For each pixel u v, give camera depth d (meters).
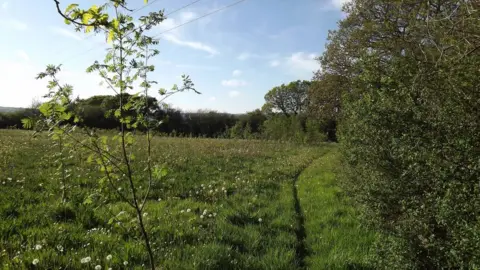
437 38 3.53
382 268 3.93
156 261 4.32
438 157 2.95
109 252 4.41
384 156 3.97
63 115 2.73
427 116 3.27
